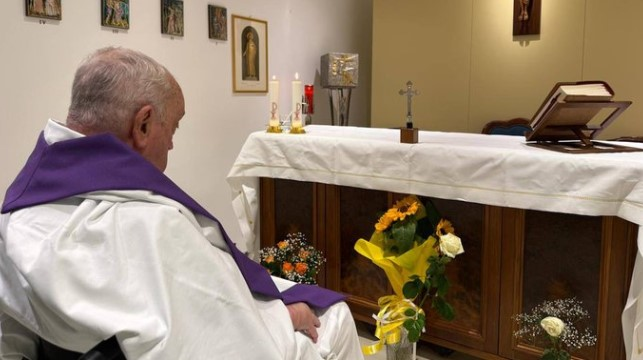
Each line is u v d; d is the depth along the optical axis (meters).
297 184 2.81
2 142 2.65
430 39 4.87
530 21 4.38
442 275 2.21
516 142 2.44
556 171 2.00
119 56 1.21
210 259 1.11
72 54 2.93
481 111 4.73
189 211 1.22
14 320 1.20
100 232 1.07
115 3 3.11
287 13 4.53
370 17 5.66
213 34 3.77
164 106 1.24
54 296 1.00
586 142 2.27
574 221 2.07
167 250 1.07
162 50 3.43
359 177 2.49
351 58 4.81
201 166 3.80
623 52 4.07
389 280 2.44
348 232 2.67
